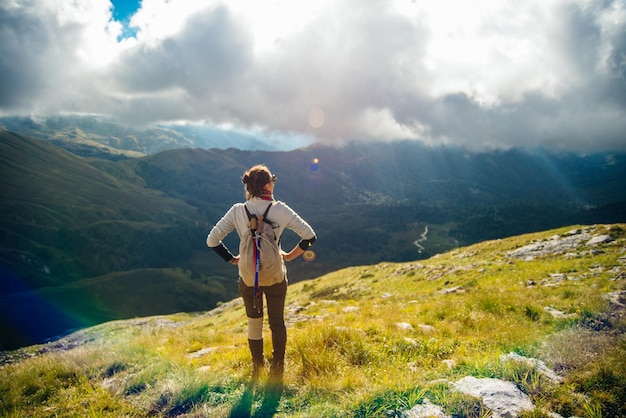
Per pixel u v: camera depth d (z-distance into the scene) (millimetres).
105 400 4633
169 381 4750
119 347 7121
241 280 5195
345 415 3600
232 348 7355
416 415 3439
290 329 8938
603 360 4125
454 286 20281
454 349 6062
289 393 4391
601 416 3258
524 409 3361
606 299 8750
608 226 25812
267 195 5059
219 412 3979
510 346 5645
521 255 26000
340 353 5906
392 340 6434
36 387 5547
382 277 34125
